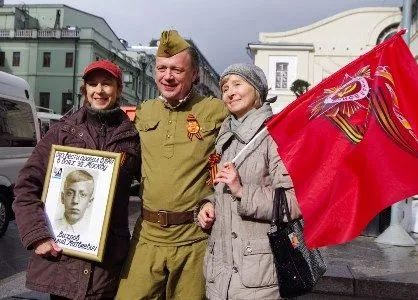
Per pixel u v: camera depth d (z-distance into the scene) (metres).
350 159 2.61
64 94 50.16
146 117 3.12
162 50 3.01
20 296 4.93
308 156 2.63
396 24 39.56
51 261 2.78
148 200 3.01
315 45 40.22
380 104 2.70
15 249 7.52
